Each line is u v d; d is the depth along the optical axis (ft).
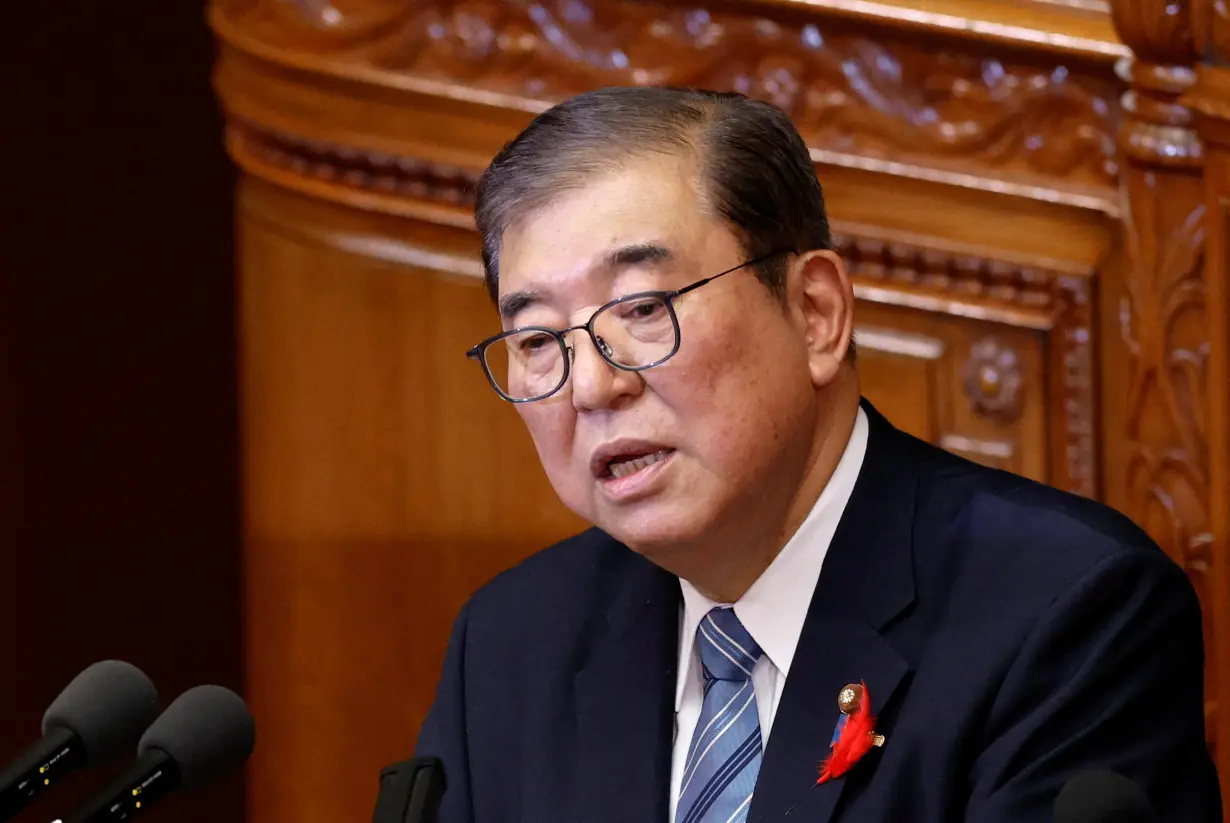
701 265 17.62
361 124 34.73
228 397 39.34
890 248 31.01
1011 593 18.40
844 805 18.04
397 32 34.22
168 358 39.32
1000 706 17.81
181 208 38.88
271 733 37.01
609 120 17.98
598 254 17.49
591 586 21.44
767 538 18.95
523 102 33.40
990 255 30.45
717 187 17.76
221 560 39.78
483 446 34.65
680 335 17.47
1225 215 27.68
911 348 31.09
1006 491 19.66
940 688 18.11
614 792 19.61
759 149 18.08
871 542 19.21
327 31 34.73
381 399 35.29
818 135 31.30
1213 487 28.35
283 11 35.24
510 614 21.79
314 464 36.01
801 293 18.52
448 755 21.34
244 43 35.96
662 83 32.22
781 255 18.17
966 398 30.83
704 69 31.89
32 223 38.65
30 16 38.09
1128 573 18.19
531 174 17.89
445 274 34.42
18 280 38.63
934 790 17.78
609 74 32.68
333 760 36.45
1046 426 30.40
